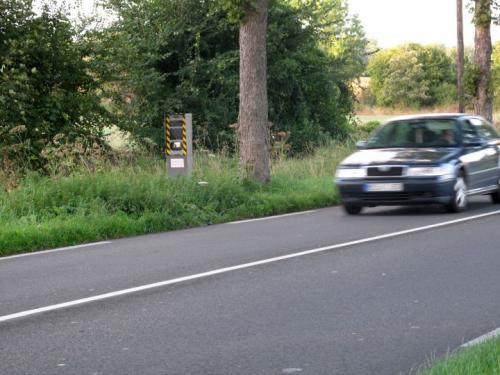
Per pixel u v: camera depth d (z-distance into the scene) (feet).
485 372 15.69
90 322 23.65
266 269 31.91
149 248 38.81
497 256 34.01
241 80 64.34
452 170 49.80
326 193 60.44
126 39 97.50
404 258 33.99
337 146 86.84
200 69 105.50
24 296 27.61
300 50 113.70
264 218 51.88
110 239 43.14
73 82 79.36
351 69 120.78
